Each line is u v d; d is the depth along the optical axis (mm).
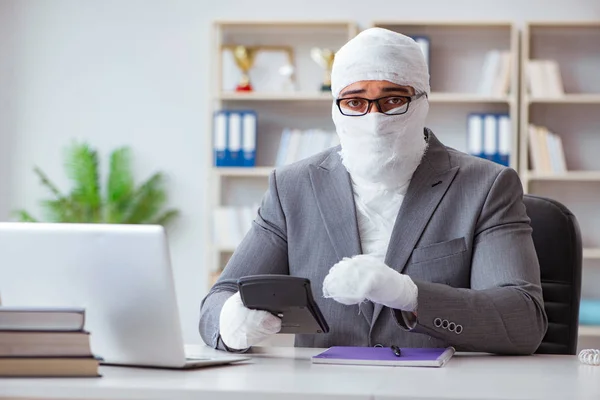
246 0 5926
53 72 6035
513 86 5496
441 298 1817
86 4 6016
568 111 5676
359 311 2094
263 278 1725
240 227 5648
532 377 1519
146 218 5840
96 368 1447
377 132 2094
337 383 1396
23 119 6051
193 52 5957
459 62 5723
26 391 1351
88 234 1552
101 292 1558
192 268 5922
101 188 6000
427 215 2113
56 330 1429
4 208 6070
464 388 1351
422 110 2137
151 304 1531
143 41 5988
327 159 2270
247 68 5766
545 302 2352
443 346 2039
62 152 6027
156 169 5965
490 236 2062
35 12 6039
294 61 5859
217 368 1623
